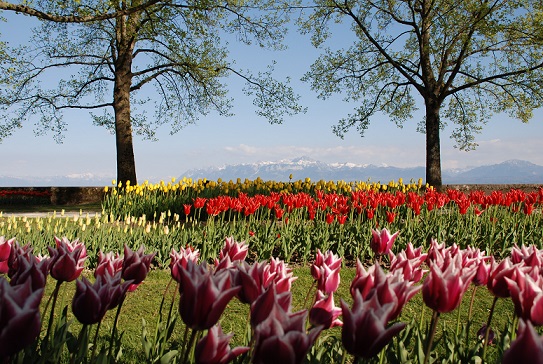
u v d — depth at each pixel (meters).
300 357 1.53
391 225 11.42
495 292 2.66
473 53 29.25
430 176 29.20
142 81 29.84
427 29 29.52
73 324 5.70
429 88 29.70
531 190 26.08
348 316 1.75
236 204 10.61
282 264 2.64
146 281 8.16
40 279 2.20
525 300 2.07
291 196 11.18
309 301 7.23
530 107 29.22
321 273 2.62
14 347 1.61
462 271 2.25
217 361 1.80
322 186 18.59
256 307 1.82
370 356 1.73
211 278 1.77
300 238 10.47
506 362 1.52
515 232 10.84
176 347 3.56
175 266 3.00
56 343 2.88
